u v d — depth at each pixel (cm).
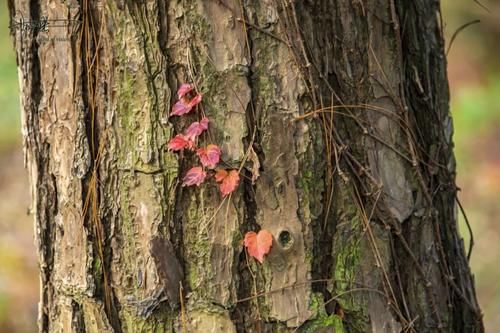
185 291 165
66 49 167
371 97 168
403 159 170
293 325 165
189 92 163
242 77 163
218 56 163
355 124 167
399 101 170
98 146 167
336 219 166
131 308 167
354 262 167
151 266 166
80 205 168
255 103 163
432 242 173
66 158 169
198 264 165
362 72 167
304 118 164
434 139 177
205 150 163
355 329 167
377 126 168
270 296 165
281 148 164
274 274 165
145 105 164
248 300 165
